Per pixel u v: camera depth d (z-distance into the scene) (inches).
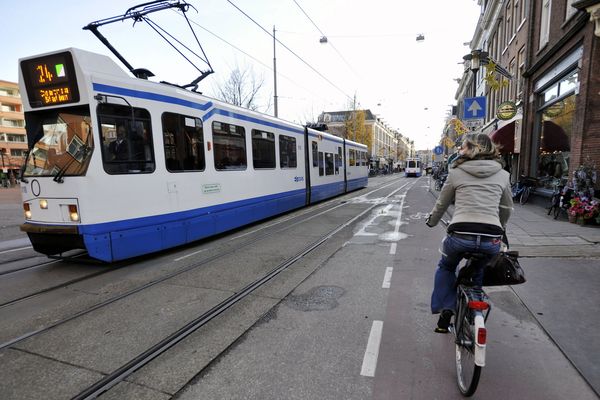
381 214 457.7
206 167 296.7
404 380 108.6
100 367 118.8
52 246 228.8
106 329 146.2
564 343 126.2
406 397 100.8
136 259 253.3
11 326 151.1
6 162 2385.6
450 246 110.0
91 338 138.8
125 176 228.5
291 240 306.7
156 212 249.8
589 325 138.8
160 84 256.1
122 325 149.5
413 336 135.3
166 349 129.3
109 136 220.2
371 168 2271.2
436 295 120.9
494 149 108.0
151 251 246.7
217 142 311.9
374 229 350.3
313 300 172.1
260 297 177.5
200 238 290.5
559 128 427.5
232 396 102.4
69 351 129.5
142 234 239.5
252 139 370.6
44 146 224.1
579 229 298.7
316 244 288.0
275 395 102.5
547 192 432.5
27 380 112.2
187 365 118.9
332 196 669.9
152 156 246.8
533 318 146.7
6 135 2490.2
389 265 226.2
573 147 357.7
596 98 333.7
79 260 248.1
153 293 185.8
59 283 204.5
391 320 148.9
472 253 104.7
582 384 104.8
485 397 100.0
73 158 214.7
